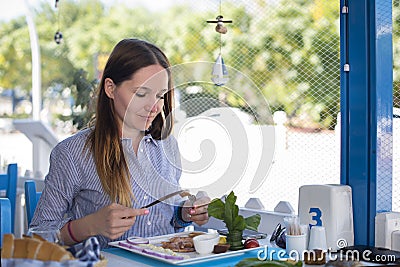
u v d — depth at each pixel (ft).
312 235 7.04
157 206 7.88
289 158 8.68
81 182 7.72
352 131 7.64
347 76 7.70
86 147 7.69
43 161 15.25
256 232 8.20
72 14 19.08
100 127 7.66
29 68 21.88
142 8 16.10
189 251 7.04
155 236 7.67
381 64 7.50
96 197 7.72
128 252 7.07
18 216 13.28
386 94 7.56
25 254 5.33
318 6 8.69
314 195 7.41
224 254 6.82
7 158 15.97
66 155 7.66
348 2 7.65
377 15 7.46
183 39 11.83
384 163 7.54
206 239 7.06
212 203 7.23
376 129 7.45
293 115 8.75
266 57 9.38
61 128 17.76
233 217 7.14
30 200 8.90
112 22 17.61
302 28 8.89
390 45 7.59
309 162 8.44
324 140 8.27
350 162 7.66
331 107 8.26
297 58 8.87
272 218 8.50
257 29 9.60
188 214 7.89
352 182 7.63
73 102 16.88
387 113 7.57
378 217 7.38
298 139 8.61
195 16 11.42
